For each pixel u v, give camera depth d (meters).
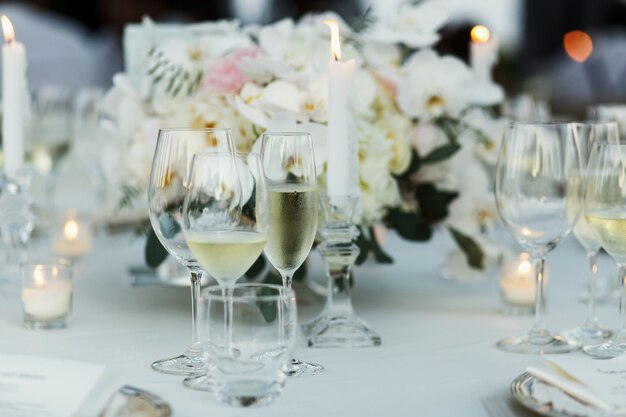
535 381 1.24
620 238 1.38
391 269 1.90
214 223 1.26
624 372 1.23
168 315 1.57
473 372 1.33
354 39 1.64
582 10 6.18
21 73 1.76
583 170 1.44
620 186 1.37
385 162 1.55
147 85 1.64
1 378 1.19
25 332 1.49
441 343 1.45
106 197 2.23
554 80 4.37
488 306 1.64
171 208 1.31
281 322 1.21
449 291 1.73
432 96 1.62
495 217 1.72
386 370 1.34
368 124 1.56
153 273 1.80
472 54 1.87
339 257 1.45
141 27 1.76
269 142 1.34
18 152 1.77
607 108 1.89
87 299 1.66
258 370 1.21
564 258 1.98
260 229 1.28
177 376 1.31
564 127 1.40
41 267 1.50
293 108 1.51
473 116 1.69
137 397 1.20
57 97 2.24
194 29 1.73
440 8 1.67
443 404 1.24
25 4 4.76
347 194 1.42
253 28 1.71
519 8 6.45
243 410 1.21
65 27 4.52
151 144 1.62
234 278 1.29
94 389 1.19
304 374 1.32
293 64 1.59
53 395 1.17
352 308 1.54
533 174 1.40
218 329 1.21
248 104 1.52
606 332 1.49
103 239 2.13
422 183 1.64
